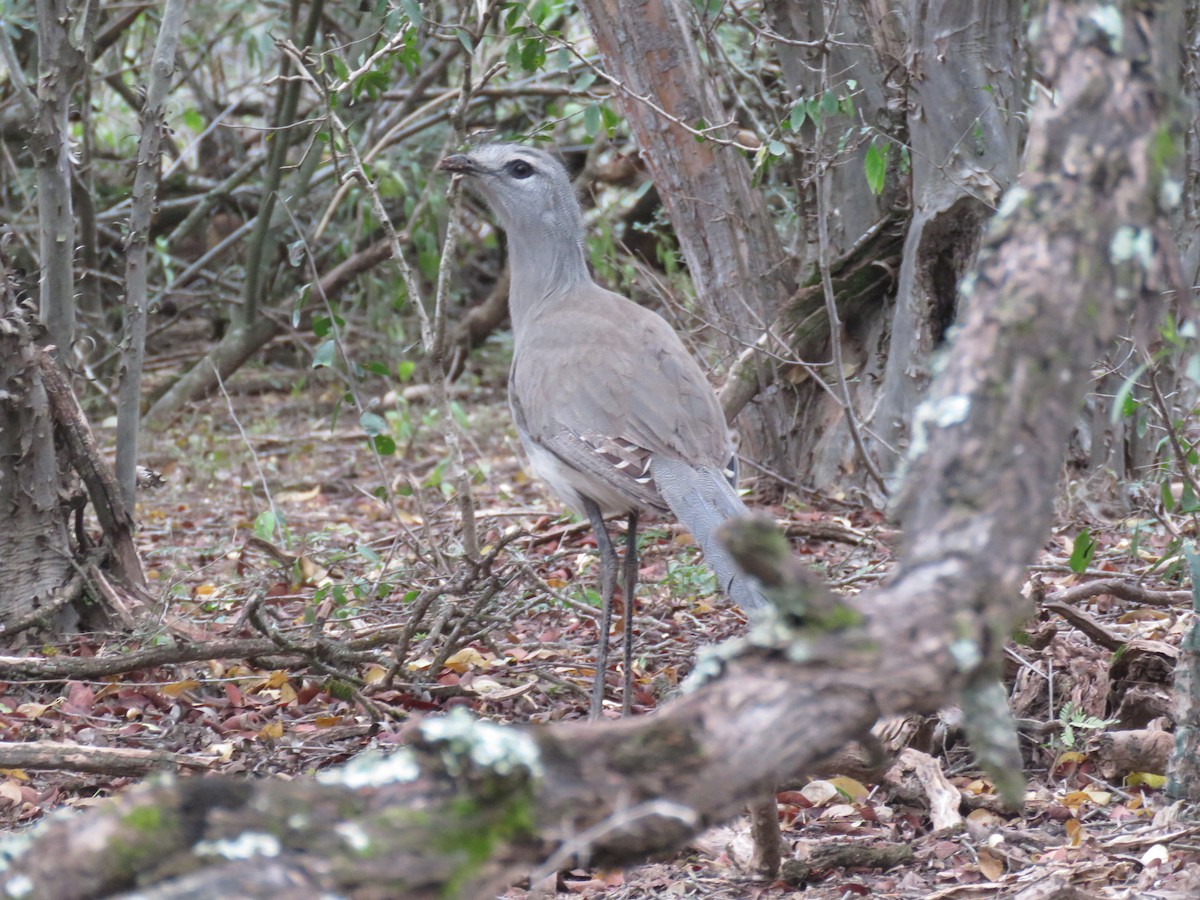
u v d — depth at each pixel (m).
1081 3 3.27
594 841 2.82
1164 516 9.80
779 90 16.08
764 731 2.79
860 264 14.03
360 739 8.41
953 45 12.66
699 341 16.27
